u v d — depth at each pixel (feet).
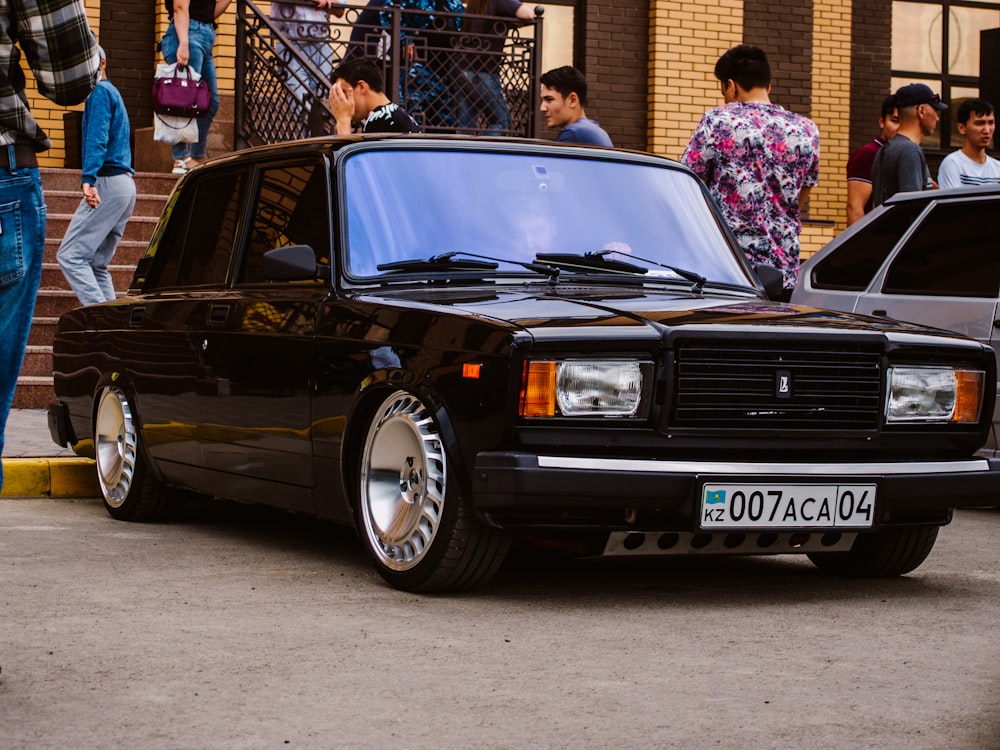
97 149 39.68
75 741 13.52
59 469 30.78
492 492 18.71
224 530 26.50
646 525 19.42
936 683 16.10
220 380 24.06
